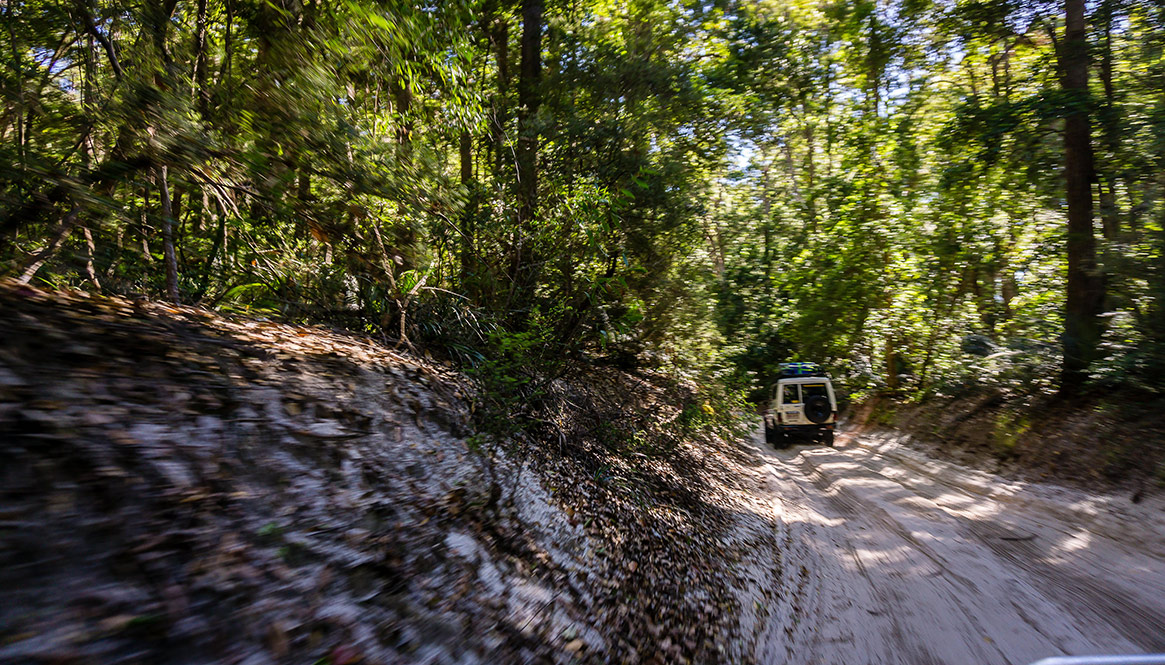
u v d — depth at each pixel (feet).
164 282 21.56
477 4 23.59
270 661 10.14
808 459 59.62
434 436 21.59
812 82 83.97
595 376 46.03
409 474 18.40
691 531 28.22
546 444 29.43
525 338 27.55
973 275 63.52
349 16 17.52
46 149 15.58
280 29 17.15
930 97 69.31
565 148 44.29
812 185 95.71
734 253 97.35
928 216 63.62
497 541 18.40
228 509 12.50
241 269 23.50
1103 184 46.57
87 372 13.32
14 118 15.51
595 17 58.59
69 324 14.62
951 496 39.34
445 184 21.74
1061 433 43.55
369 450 17.93
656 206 46.80
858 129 78.74
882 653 18.16
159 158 14.84
